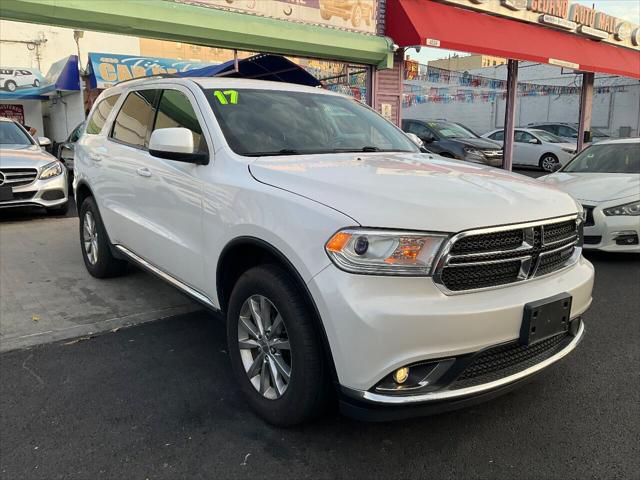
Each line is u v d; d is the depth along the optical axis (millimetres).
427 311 2334
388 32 10375
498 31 11930
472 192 2713
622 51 17094
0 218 8906
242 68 9750
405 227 2369
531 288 2689
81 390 3291
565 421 2998
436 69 13922
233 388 3336
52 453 2672
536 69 25844
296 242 2543
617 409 3117
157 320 4438
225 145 3348
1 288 5184
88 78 15758
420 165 3357
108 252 5195
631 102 24656
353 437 2834
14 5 6281
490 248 2545
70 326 4277
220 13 7945
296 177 2842
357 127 4160
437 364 2428
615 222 6152
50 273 5680
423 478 2529
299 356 2590
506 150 13922
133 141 4469
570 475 2547
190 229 3480
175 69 15820
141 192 4117
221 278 3207
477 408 3131
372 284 2346
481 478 2527
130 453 2682
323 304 2404
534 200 2818
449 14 11141
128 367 3602
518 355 2725
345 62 10250
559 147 16109
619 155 7598
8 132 9484
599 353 3873
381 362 2328
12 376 3461
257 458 2658
